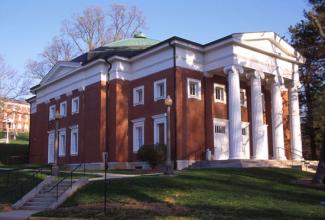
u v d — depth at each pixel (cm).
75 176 2634
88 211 1694
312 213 1512
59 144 4269
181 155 3142
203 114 3356
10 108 7162
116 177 2453
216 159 3353
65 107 4269
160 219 1455
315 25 2781
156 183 2127
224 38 3212
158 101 3362
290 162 3278
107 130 3625
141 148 3195
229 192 1945
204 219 1427
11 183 2547
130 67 3706
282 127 3562
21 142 7556
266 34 3419
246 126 3659
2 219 1691
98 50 4366
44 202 2077
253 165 2991
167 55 3322
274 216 1459
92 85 3816
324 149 2344
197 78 3353
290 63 3709
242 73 3291
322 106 3312
